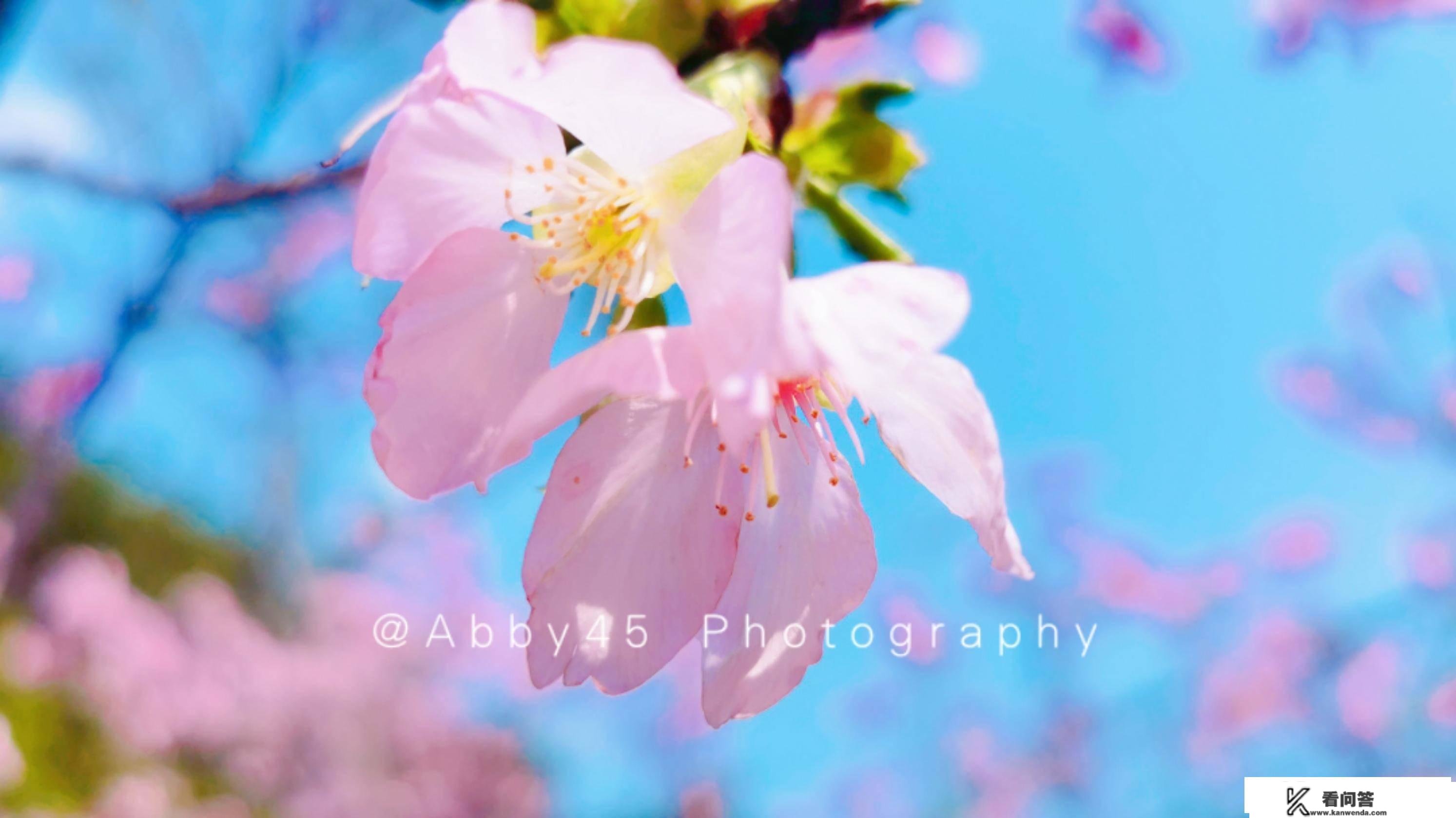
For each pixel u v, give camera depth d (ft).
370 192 0.45
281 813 2.84
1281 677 2.13
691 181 0.46
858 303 0.45
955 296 0.45
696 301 0.45
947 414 0.46
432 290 0.45
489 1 0.43
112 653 2.54
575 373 0.45
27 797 2.25
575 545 0.47
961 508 0.47
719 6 0.46
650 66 0.43
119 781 2.47
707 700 0.48
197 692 2.71
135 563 3.29
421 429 0.45
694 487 0.48
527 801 3.37
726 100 0.46
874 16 0.47
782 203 0.44
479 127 0.45
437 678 3.14
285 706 2.89
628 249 0.46
